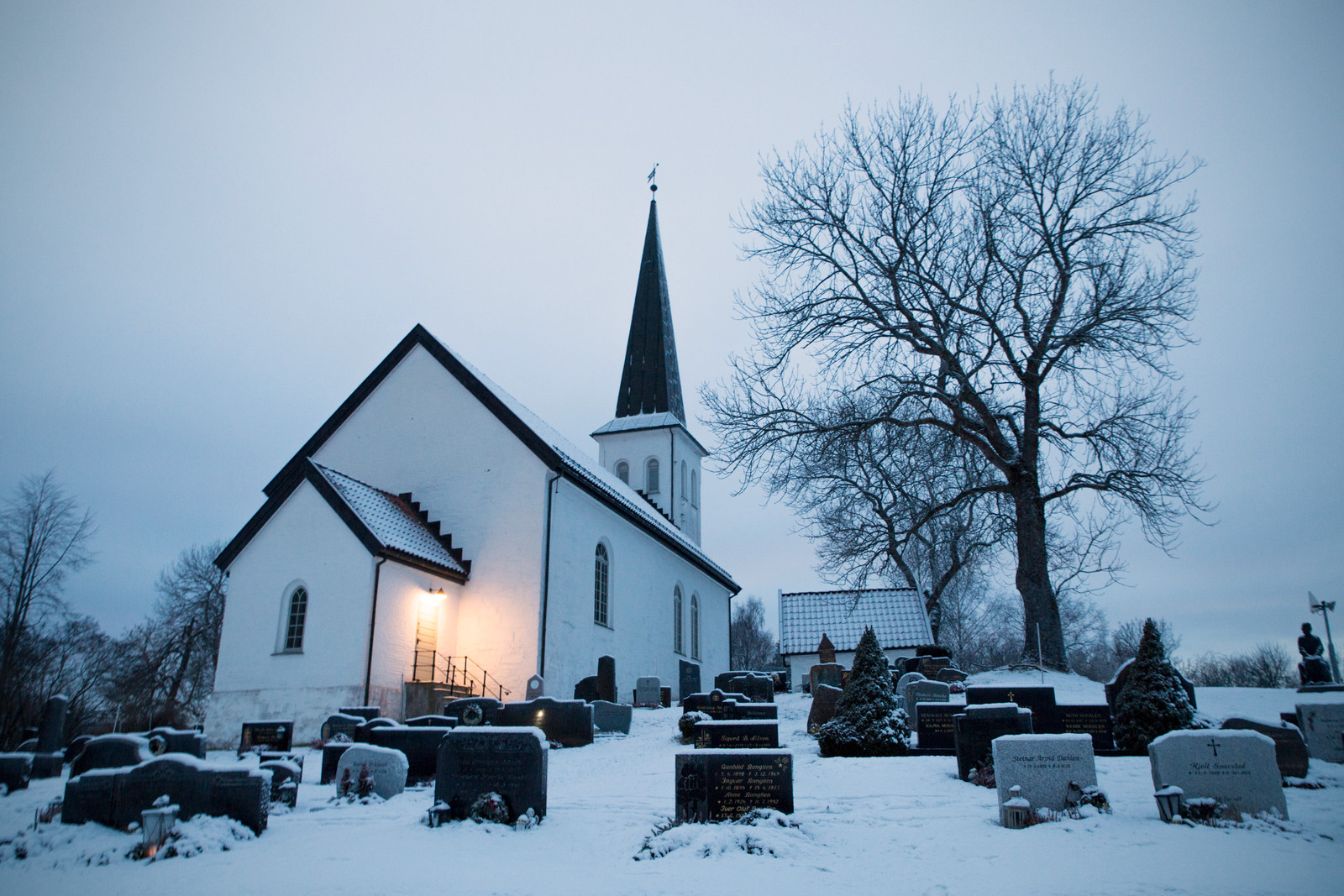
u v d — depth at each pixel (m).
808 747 16.36
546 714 18.56
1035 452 26.97
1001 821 9.01
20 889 7.46
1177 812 8.71
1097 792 9.29
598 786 12.51
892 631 37.16
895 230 29.14
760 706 17.03
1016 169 28.47
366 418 29.92
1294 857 7.38
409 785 12.84
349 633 22.70
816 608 39.38
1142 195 27.06
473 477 27.75
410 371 29.86
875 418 27.98
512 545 26.61
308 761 16.88
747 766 9.38
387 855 8.20
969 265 28.09
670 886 7.16
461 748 9.84
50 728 18.78
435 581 25.39
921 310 28.61
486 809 9.45
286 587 23.77
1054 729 14.73
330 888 7.15
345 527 23.64
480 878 7.44
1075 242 27.58
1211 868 7.11
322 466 24.94
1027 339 27.69
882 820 9.41
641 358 53.34
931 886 6.97
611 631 30.14
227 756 19.25
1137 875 7.01
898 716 15.14
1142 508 26.00
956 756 12.86
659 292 55.22
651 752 16.94
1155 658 13.91
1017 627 80.75
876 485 34.97
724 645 45.28
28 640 39.38
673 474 49.19
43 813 10.40
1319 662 20.52
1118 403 27.56
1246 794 8.83
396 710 23.03
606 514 30.80
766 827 8.73
